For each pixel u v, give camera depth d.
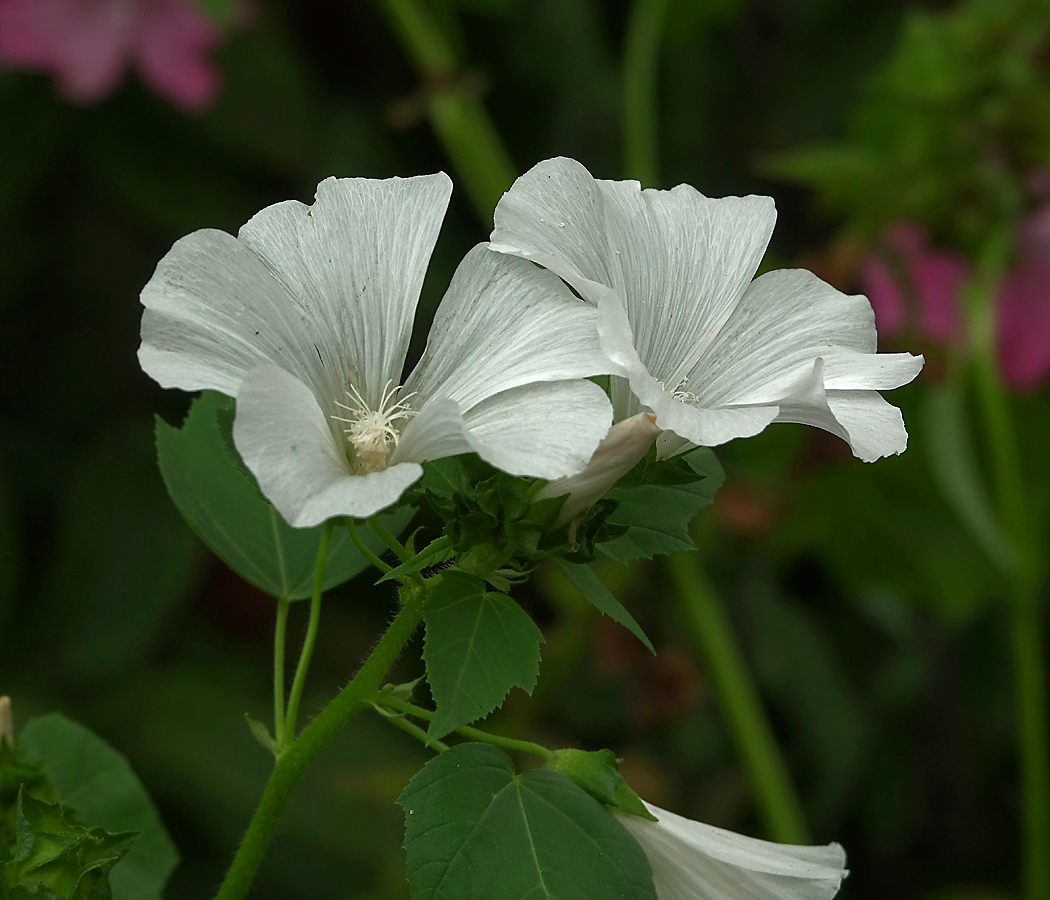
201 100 0.84
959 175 0.82
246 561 0.62
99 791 0.64
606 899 0.57
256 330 0.58
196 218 0.94
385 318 0.59
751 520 0.87
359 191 0.59
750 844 0.60
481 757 0.58
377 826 0.85
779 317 0.60
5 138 0.90
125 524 0.91
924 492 0.86
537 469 0.56
